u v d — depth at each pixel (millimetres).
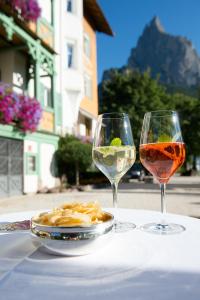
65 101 16703
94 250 917
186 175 35656
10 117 9258
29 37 11797
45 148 13836
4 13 10016
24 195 11820
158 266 824
